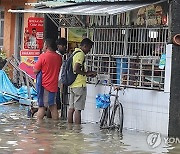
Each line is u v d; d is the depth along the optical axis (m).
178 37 13.17
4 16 27.41
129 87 14.47
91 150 11.39
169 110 13.26
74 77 14.95
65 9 15.50
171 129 13.25
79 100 15.05
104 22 15.74
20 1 26.16
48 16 17.56
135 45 14.79
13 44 26.92
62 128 14.32
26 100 17.94
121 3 14.65
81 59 14.78
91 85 15.62
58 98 16.34
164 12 13.95
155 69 14.09
